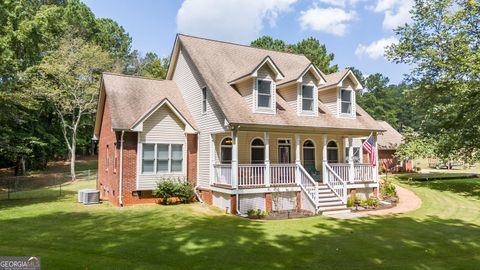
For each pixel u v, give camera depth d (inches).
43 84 1274.6
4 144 892.0
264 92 724.7
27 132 1406.3
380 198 832.9
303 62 982.4
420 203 802.2
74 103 1370.6
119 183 695.1
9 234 450.0
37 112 1465.3
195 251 378.6
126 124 703.7
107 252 368.8
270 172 698.8
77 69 1336.1
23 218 569.9
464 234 489.1
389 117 3294.8
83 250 375.6
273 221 574.2
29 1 1443.2
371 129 840.3
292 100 790.5
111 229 485.4
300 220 585.6
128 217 578.9
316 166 869.8
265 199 677.9
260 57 918.4
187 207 687.7
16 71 812.6
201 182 760.3
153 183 726.5
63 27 1393.9
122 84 827.4
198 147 775.1
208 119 738.2
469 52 848.9
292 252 386.0
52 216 587.8
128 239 426.3
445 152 1045.8
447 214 666.8
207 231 480.7
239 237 449.1
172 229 490.6
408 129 1206.3
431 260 367.6
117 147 711.7
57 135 1664.6
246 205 658.2
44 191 1018.7
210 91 707.4
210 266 329.1
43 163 1644.9
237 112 677.3
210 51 852.0
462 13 885.8
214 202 707.4
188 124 761.6
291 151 839.1
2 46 748.6
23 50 947.3
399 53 1044.5
